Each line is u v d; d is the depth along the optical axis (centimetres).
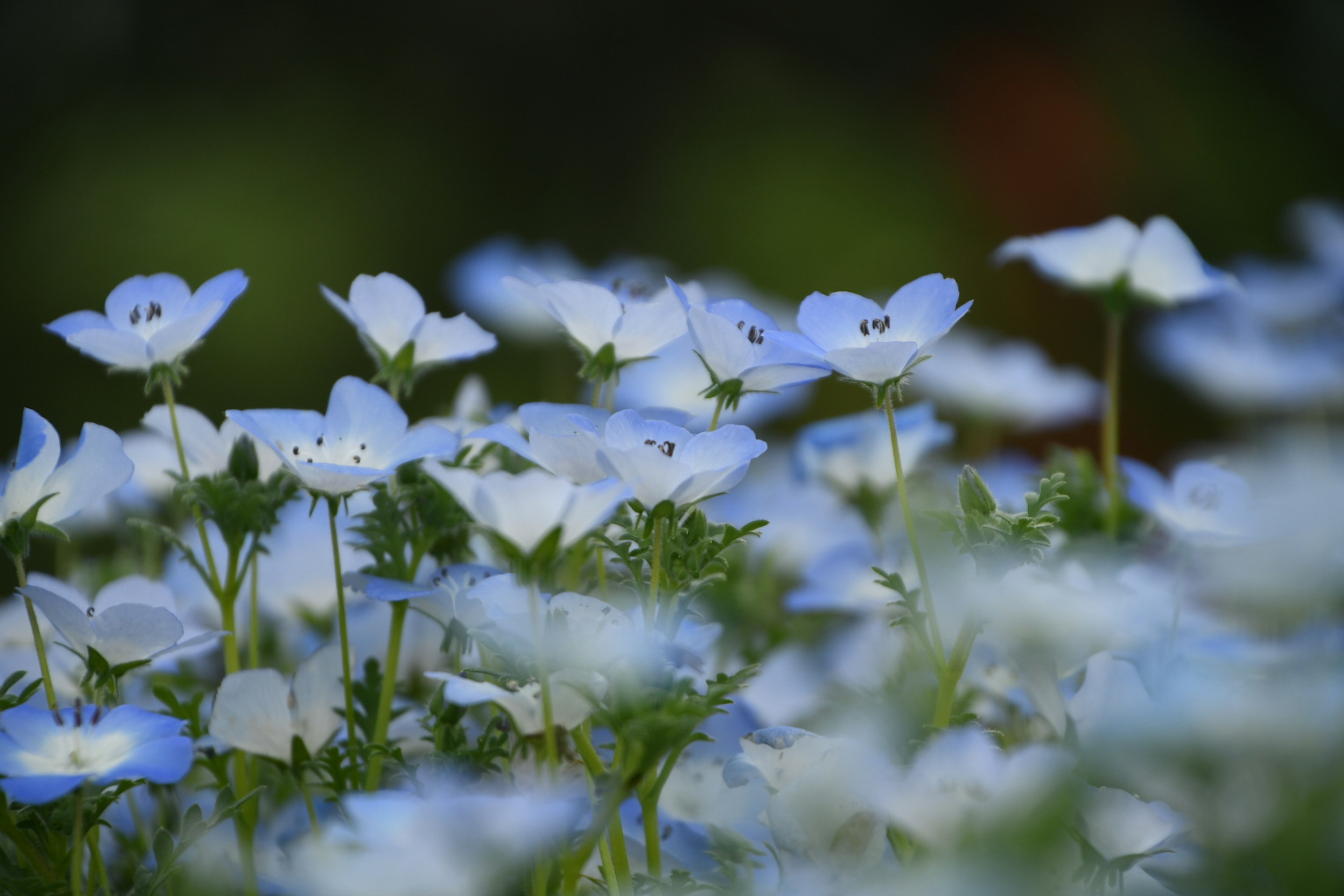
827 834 91
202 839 94
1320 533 90
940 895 89
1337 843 88
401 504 96
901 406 113
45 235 274
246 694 93
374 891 88
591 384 109
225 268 265
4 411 232
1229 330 116
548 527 90
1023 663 92
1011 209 273
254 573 96
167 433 97
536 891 90
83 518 104
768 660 101
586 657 90
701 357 95
